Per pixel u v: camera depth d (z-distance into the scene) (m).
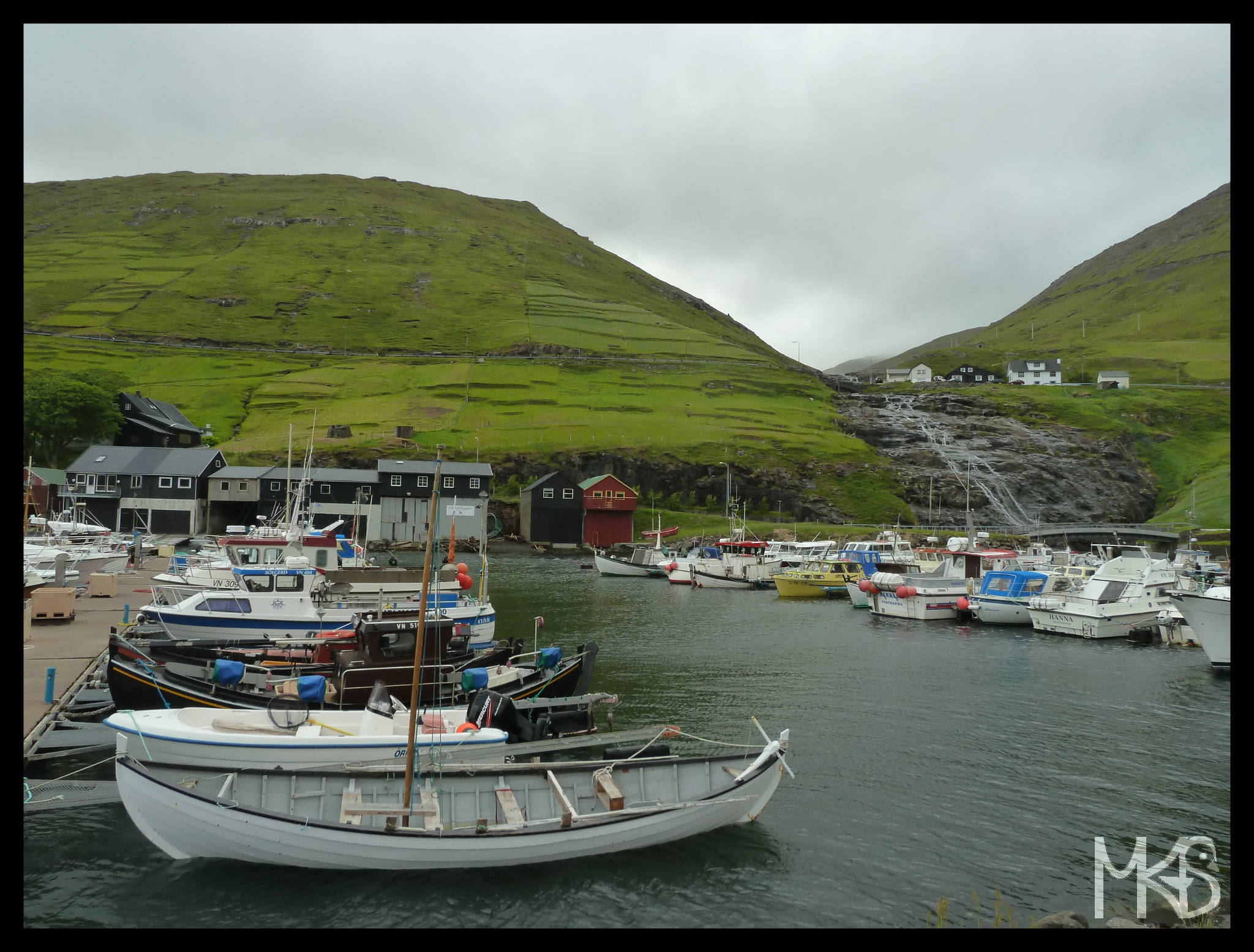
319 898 17.06
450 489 124.31
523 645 46.25
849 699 34.72
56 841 19.05
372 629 27.92
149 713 21.47
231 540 42.34
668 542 124.06
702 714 32.00
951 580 63.25
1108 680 38.94
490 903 17.17
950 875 18.92
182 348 193.88
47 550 60.59
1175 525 125.25
